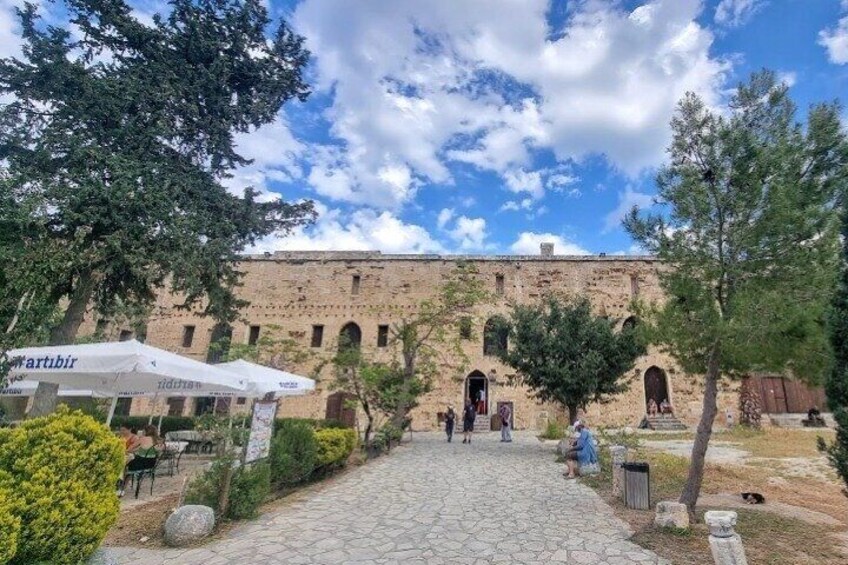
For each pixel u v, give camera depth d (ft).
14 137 44.21
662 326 25.81
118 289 53.36
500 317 68.59
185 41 53.88
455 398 95.09
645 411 92.94
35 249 24.82
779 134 24.34
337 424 62.59
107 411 61.00
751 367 24.62
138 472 31.24
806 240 22.95
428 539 22.40
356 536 22.79
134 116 48.11
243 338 100.12
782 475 38.91
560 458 48.98
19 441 14.35
